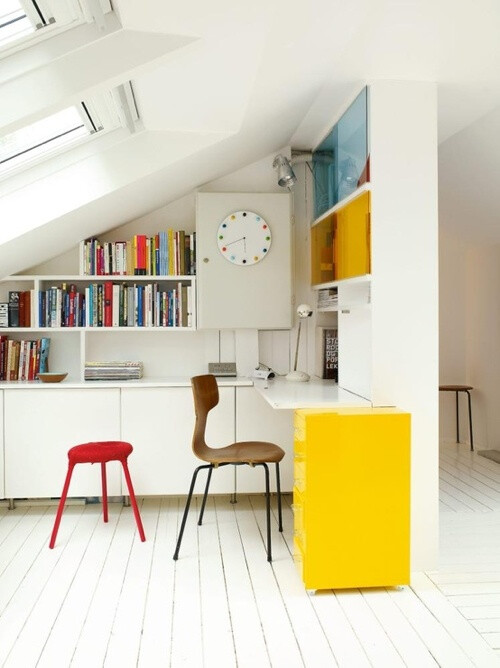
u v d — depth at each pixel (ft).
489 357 19.57
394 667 7.59
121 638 8.25
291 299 14.38
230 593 9.61
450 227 18.98
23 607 9.13
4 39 7.30
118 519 13.07
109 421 13.60
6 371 14.23
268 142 13.57
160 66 7.86
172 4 6.75
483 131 13.07
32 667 7.56
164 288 14.93
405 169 10.53
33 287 14.65
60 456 13.52
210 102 9.85
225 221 14.19
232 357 15.05
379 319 10.49
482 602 9.33
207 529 12.43
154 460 13.67
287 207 14.33
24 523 12.89
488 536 12.17
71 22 7.36
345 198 11.83
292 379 13.91
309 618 8.84
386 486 9.70
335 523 9.64
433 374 10.59
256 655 7.84
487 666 7.62
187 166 12.23
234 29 7.28
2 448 13.44
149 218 14.98
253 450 11.78
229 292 14.19
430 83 10.59
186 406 13.70
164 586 9.84
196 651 7.93
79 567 10.58
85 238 14.12
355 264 11.29
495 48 9.32
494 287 19.13
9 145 10.30
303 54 8.89
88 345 14.92
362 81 10.67
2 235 11.15
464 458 18.71
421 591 9.74
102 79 7.52
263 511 13.52
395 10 8.08
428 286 10.59
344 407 10.43
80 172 11.39
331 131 13.03
